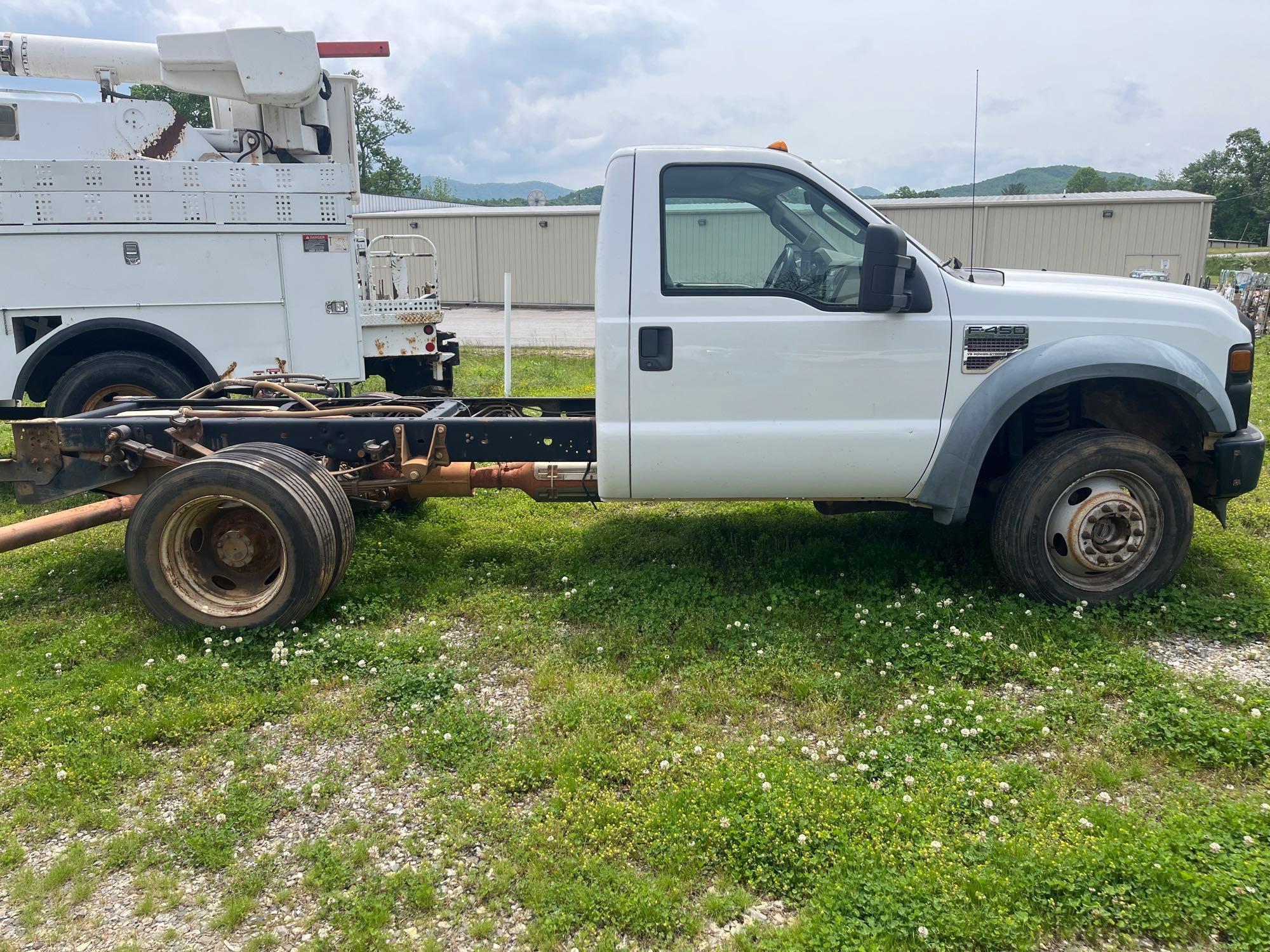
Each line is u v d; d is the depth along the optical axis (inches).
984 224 1059.9
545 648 172.2
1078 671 155.9
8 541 184.9
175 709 147.3
